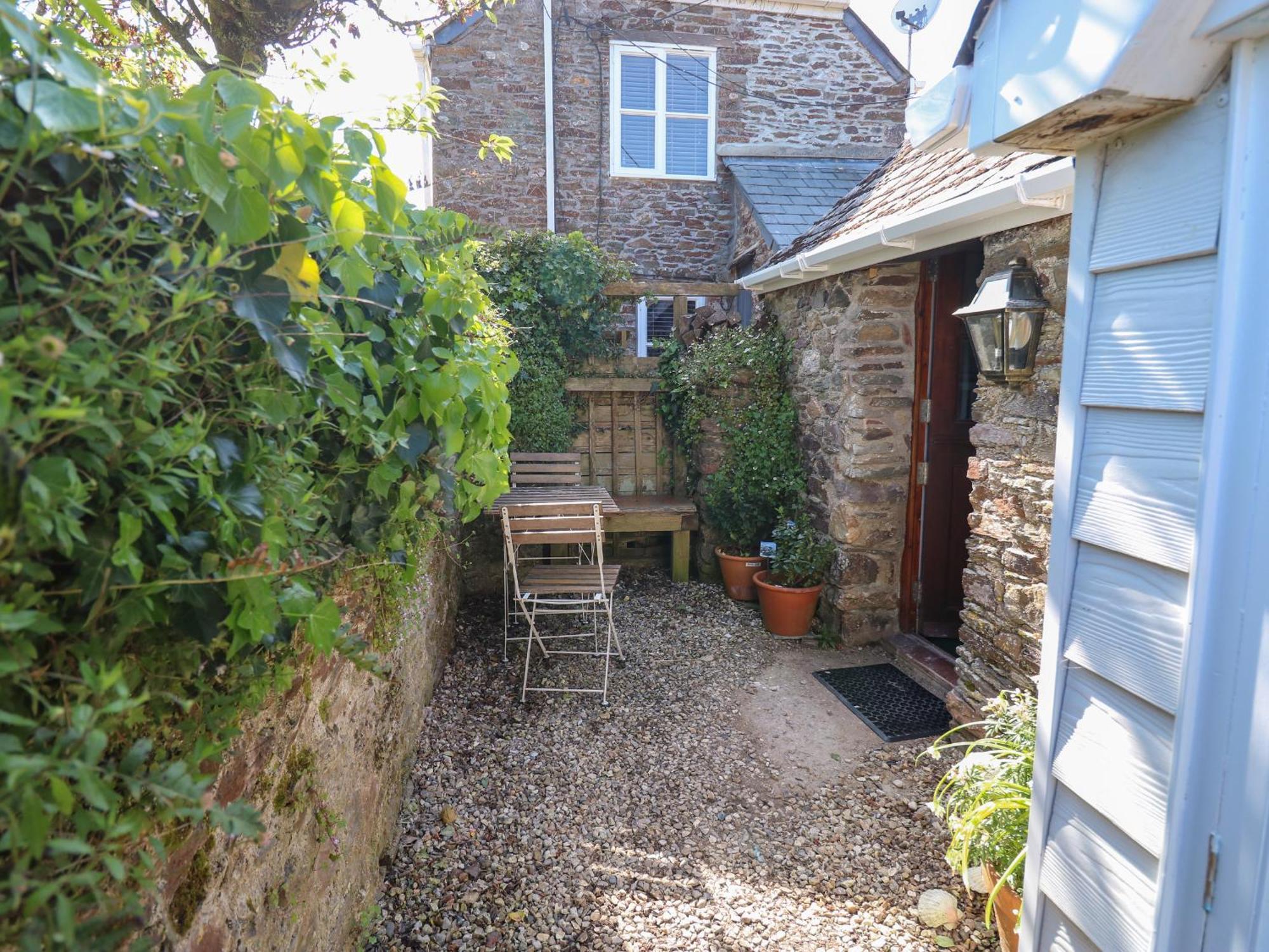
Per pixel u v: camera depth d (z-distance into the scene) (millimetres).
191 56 2193
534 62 7266
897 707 3734
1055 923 1337
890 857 2600
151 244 792
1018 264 2850
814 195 7152
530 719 3613
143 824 880
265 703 1417
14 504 590
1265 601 917
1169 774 1055
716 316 6031
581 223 7645
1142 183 1112
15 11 602
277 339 936
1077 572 1278
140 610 797
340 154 1111
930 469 4418
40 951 618
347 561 1573
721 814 2857
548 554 5859
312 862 1717
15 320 637
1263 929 918
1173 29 917
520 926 2258
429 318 1681
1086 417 1248
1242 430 945
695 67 7695
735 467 5332
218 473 874
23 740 697
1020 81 1148
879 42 7902
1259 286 921
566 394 5949
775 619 4688
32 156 651
